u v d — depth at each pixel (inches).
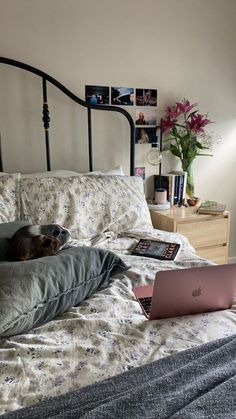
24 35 69.1
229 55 93.7
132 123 82.0
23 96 71.7
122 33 78.4
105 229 63.7
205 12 87.4
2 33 67.2
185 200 89.9
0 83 69.1
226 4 89.9
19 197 59.8
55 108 75.2
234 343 29.8
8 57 68.6
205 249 82.3
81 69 76.0
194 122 85.4
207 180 99.5
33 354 30.3
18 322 32.3
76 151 79.5
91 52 76.2
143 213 68.5
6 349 30.9
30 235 45.9
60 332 34.0
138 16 79.4
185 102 86.4
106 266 45.6
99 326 34.8
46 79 71.3
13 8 67.1
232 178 103.4
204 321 36.1
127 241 61.4
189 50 87.7
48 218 59.7
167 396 23.7
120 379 26.6
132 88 82.5
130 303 39.7
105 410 22.2
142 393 23.9
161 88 86.3
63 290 37.3
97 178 68.3
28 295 33.7
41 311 34.9
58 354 30.5
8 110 70.9
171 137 90.5
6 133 71.6
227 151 100.3
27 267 36.5
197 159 96.4
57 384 27.2
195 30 87.2
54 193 61.6
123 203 66.8
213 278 35.3
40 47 71.1
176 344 32.1
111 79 79.7
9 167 73.2
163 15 82.2
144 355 30.6
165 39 83.8
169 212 81.9
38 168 76.2
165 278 33.3
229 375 25.6
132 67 81.4
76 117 77.8
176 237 64.6
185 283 34.4
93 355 30.5
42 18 70.0
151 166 89.4
